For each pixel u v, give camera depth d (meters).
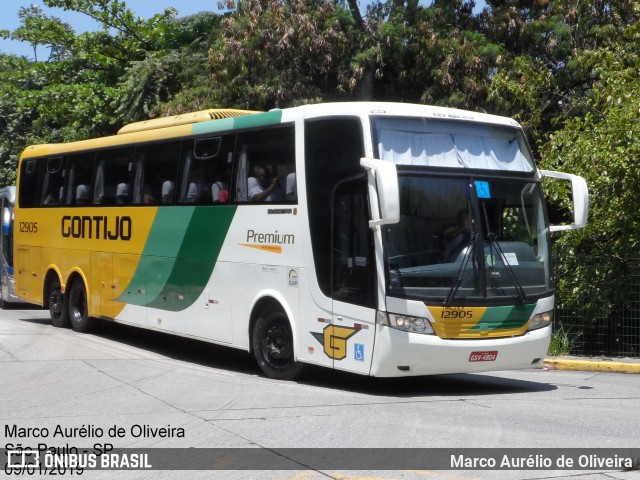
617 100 15.27
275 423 9.11
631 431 8.76
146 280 14.68
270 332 12.05
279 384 11.63
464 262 10.52
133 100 29.92
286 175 11.70
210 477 7.15
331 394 10.91
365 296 10.42
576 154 15.20
